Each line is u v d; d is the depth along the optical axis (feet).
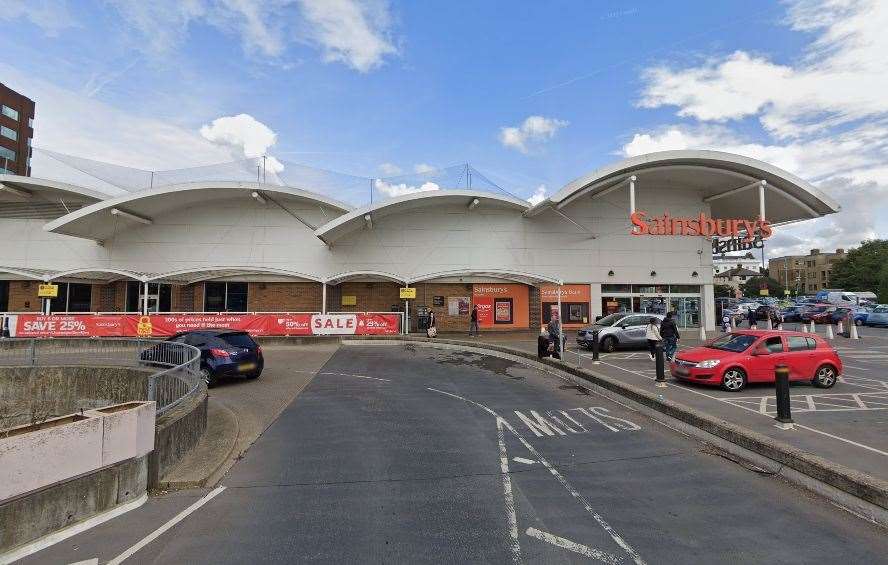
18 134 196.13
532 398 35.12
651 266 90.02
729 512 16.19
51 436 14.79
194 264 81.97
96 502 15.97
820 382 36.45
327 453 22.98
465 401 34.17
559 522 15.46
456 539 14.33
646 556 13.32
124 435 16.96
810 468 18.65
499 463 21.29
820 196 79.46
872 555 13.43
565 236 88.58
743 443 22.34
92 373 43.39
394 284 83.92
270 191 77.77
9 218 82.02
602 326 61.16
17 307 79.82
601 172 76.33
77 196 81.41
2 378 43.98
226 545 14.08
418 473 20.13
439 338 71.87
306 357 56.59
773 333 36.96
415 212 86.22
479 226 87.15
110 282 81.10
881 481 16.60
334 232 77.56
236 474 20.30
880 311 100.12
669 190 91.40
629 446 23.68
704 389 35.60
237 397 35.86
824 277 326.65
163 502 17.46
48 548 14.01
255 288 82.12
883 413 28.53
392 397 35.63
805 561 13.10
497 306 85.51
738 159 77.77
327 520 15.71
